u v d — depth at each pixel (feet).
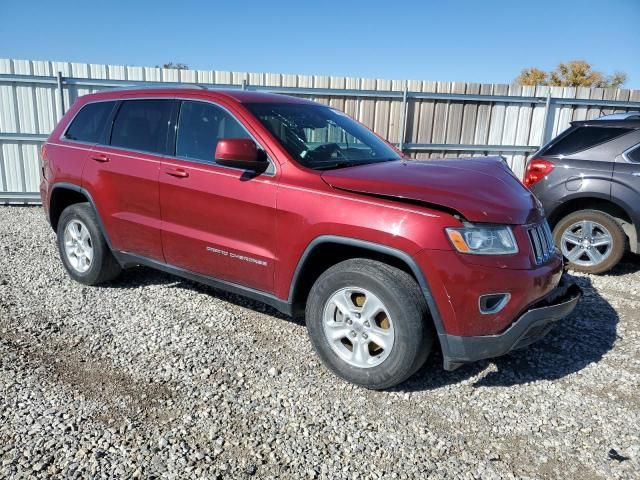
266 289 12.59
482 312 10.27
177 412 10.40
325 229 11.13
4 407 10.27
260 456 9.21
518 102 35.01
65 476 8.48
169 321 14.56
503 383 12.03
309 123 13.96
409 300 10.48
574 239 20.53
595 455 9.61
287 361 12.60
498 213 10.66
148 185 14.30
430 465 9.17
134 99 15.49
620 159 19.34
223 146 11.71
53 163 16.92
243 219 12.48
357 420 10.39
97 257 16.20
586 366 12.96
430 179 11.37
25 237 23.47
